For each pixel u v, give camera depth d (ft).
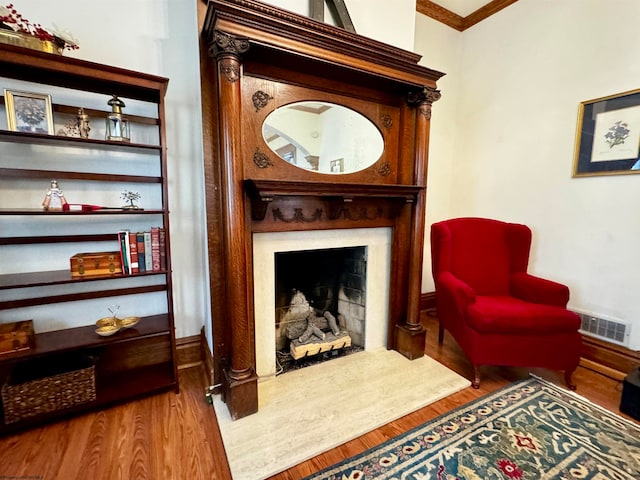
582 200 7.33
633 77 6.38
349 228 6.77
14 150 5.11
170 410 5.40
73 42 4.75
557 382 6.44
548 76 7.86
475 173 9.80
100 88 5.31
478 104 9.62
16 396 4.65
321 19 5.99
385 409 5.43
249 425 5.01
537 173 8.20
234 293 5.09
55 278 4.93
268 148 5.67
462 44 10.03
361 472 4.19
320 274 8.00
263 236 5.98
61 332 5.52
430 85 6.71
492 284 7.84
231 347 5.26
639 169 6.34
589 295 7.30
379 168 6.93
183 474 4.13
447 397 5.90
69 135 5.24
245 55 5.17
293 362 7.06
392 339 7.70
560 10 7.53
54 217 5.47
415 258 7.19
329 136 6.26
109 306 6.09
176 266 6.60
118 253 5.48
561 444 4.70
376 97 6.72
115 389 5.60
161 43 6.02
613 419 5.27
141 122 5.65
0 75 4.66
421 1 8.84
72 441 4.63
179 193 6.48
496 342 5.96
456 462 4.36
